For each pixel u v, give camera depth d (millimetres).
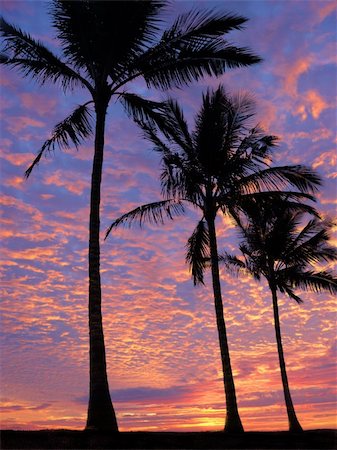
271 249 21688
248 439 13320
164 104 14492
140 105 14359
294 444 13273
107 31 12914
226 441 12578
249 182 16844
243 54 13484
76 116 14227
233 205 17266
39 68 13922
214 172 16953
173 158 16734
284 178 16547
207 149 16500
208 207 17266
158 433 12617
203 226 18797
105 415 11438
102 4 12664
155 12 12961
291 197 17078
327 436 15023
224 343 15953
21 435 10883
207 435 13172
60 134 14336
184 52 13469
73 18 12961
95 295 12383
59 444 10227
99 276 12609
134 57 13609
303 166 16500
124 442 10820
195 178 16828
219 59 13578
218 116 16734
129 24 12820
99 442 10469
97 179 13273
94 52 13398
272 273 22266
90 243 12773
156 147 16922
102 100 13734
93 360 11914
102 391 11641
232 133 16844
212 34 13234
